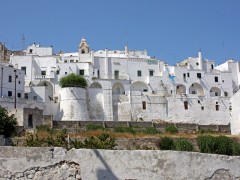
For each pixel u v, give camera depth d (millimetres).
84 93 97125
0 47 119500
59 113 95688
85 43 126750
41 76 104125
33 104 93875
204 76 114500
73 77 97312
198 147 48938
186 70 113625
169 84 110938
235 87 120688
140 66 113062
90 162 12953
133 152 13094
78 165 12969
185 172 13188
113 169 12945
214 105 104250
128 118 99562
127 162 13016
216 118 103625
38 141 34500
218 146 47312
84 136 53875
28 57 106188
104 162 12969
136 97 101000
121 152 13070
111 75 110312
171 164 13141
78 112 94688
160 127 79250
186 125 79625
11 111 69875
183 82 112312
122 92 107188
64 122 73562
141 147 47625
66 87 96000
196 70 114188
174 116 101500
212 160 13484
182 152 13305
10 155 12914
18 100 91375
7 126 56156
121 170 12961
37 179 12844
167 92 110125
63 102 95750
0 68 93938
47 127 69438
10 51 122688
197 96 104000
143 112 100312
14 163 12883
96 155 13000
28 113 70500
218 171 13461
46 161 12945
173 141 49500
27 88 98625
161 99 101812
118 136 55469
